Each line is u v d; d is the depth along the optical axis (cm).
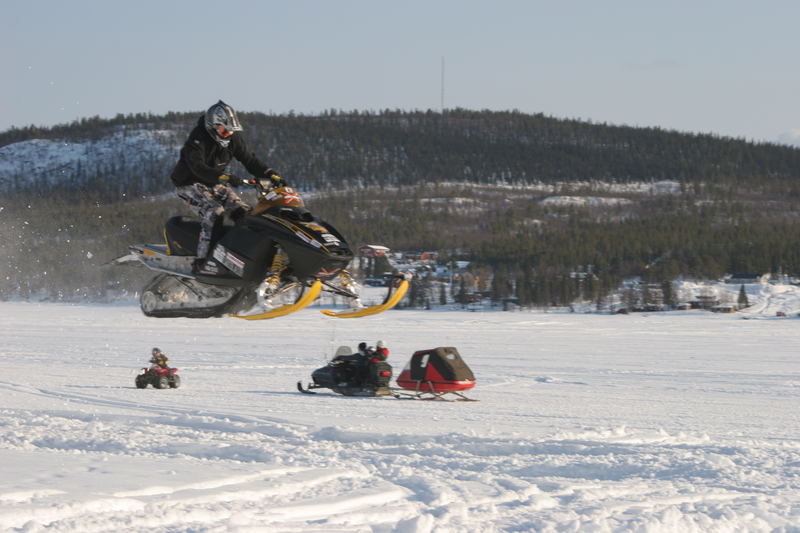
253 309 1914
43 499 1941
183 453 3300
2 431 3775
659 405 6272
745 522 2356
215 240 1916
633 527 2156
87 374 8575
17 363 10450
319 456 3247
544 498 2464
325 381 6556
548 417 5344
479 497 2428
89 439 3556
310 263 1819
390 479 2680
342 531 1916
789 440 4338
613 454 3609
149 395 6391
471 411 5594
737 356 14262
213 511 1942
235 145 1991
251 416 4928
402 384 6544
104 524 1772
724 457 3412
